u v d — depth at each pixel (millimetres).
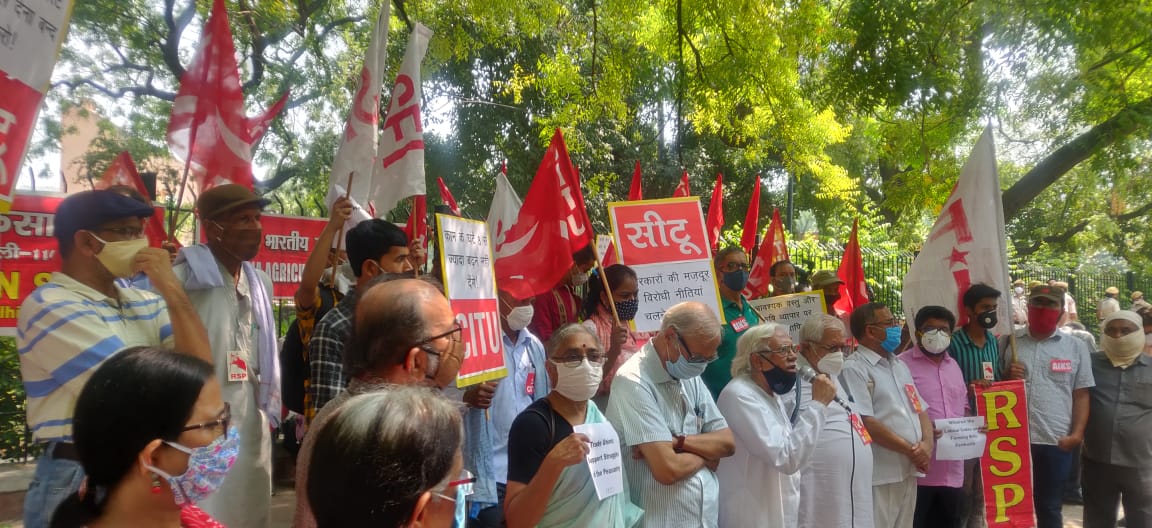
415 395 1651
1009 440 6074
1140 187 18500
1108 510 6605
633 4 10602
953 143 11820
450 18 13031
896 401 5594
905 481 5609
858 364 5645
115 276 3146
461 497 2520
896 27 9062
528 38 16469
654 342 3967
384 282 2570
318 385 3598
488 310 4125
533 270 5098
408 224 6980
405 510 1535
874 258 13289
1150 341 7398
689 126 20438
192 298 3666
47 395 2941
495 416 4941
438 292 2582
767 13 10375
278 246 8414
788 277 7840
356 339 2467
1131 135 9336
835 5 11672
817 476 4980
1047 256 25844
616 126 16625
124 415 1942
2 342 7238
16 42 3049
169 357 2053
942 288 6773
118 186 3570
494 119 17547
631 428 3787
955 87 9461
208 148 4438
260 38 14148
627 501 3811
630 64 11766
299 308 4516
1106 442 6512
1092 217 26828
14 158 3041
